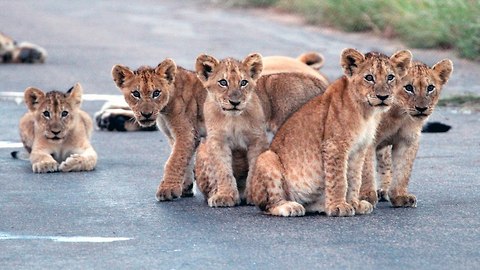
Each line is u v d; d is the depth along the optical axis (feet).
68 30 120.47
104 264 35.47
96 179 50.60
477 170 51.03
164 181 45.78
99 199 45.88
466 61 87.92
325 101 42.37
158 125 47.91
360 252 36.40
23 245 38.22
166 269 34.76
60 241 38.70
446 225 40.19
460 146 57.16
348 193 42.42
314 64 57.82
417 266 34.68
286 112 47.67
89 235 39.50
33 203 45.19
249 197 44.04
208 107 44.29
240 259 35.70
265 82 47.57
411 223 40.55
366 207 42.32
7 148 59.06
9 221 41.98
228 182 44.14
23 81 83.82
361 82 41.50
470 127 62.75
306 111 42.63
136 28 120.67
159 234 39.40
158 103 45.93
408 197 43.65
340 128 41.55
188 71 47.26
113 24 125.90
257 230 39.65
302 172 42.24
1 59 95.45
